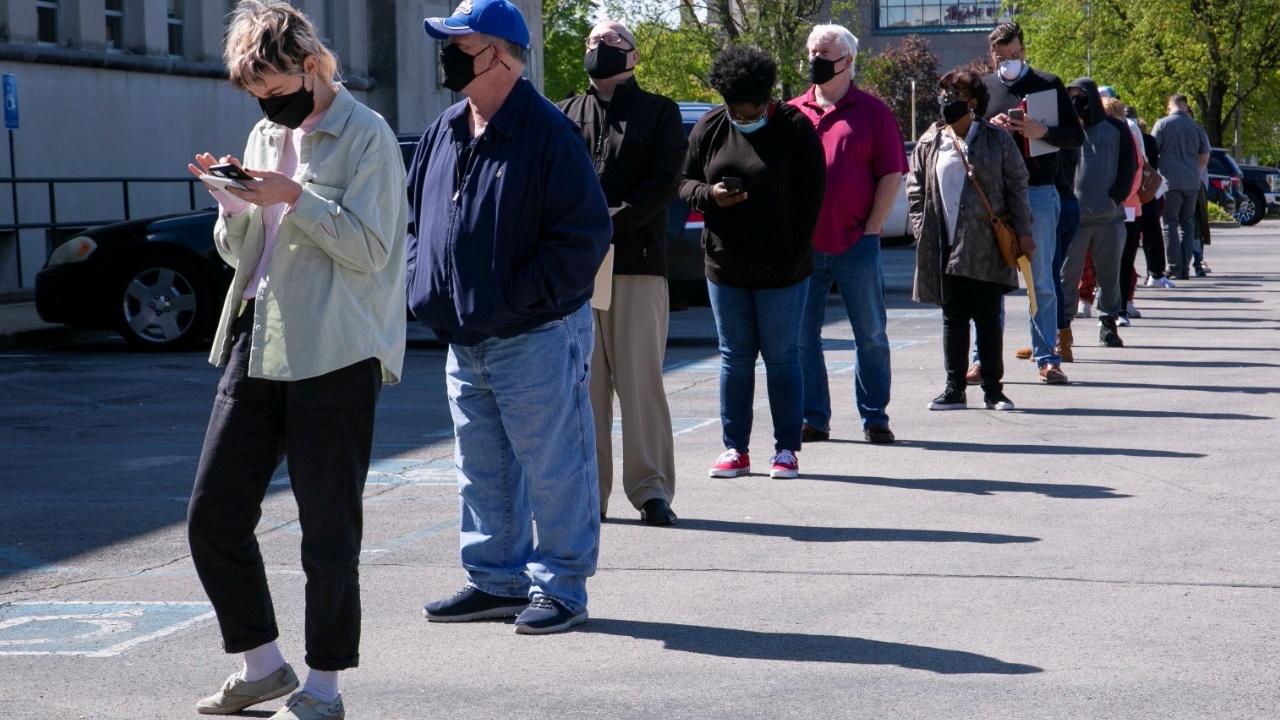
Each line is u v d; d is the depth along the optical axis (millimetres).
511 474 8375
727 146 11711
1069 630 7961
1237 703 6824
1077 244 19344
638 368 10492
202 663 7707
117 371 20656
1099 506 10922
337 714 6703
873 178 13344
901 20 137375
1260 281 32844
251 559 6773
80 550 10289
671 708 6906
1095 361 19297
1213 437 13727
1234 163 63750
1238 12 75188
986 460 12797
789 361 12086
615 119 10289
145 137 38250
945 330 15578
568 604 8180
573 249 7551
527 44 7715
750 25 78062
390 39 50875
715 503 11281
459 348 8117
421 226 7961
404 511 11375
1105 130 19406
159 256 22922
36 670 7609
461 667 7562
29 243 33656
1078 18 81562
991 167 14961
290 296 6488
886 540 10031
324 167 6500
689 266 21969
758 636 7980
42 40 34969
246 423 6609
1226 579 8891
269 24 6312
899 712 6793
